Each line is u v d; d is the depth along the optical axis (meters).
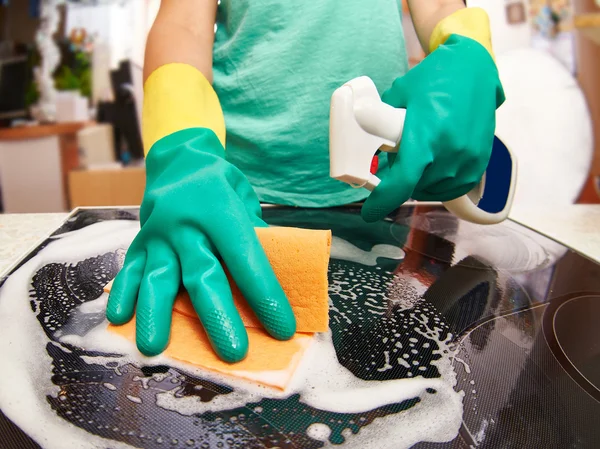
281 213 0.69
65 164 1.17
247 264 0.37
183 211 0.40
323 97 0.66
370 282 0.48
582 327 0.40
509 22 1.08
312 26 0.64
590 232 0.68
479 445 0.26
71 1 1.11
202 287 0.36
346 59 0.66
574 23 1.05
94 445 0.25
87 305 0.41
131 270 0.41
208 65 0.59
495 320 0.41
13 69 1.12
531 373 0.34
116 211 0.69
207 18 0.60
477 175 0.51
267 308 0.36
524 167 1.09
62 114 1.15
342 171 0.43
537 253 0.58
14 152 1.15
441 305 0.44
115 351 0.34
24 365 0.32
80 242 0.55
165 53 0.54
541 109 1.08
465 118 0.48
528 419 0.29
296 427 0.27
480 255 0.57
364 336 0.38
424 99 0.47
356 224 0.66
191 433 0.26
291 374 0.32
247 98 0.68
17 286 0.44
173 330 0.37
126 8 1.12
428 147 0.46
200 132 0.47
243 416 0.28
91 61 1.13
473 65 0.50
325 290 0.37
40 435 0.26
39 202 1.18
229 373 0.32
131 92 1.16
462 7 0.65
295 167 0.70
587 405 0.30
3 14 1.10
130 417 0.27
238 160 0.71
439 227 0.67
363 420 0.28
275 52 0.65
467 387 0.32
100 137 1.17
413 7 0.69
